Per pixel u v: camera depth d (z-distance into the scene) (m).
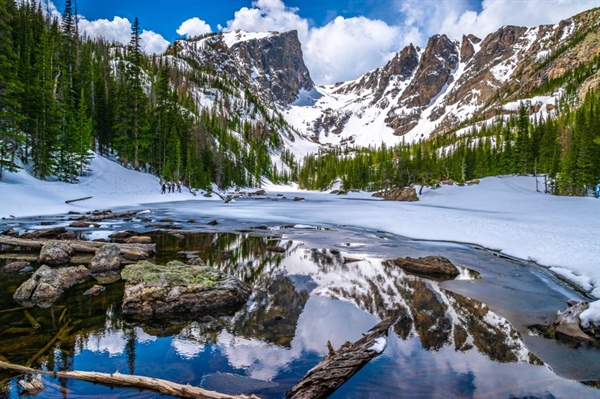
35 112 37.91
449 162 106.62
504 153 88.50
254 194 89.38
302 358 5.57
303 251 15.89
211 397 4.21
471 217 29.14
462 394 4.65
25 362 5.21
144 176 54.66
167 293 7.82
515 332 7.03
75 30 65.06
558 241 16.52
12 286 9.23
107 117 57.81
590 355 6.05
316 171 176.12
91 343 5.97
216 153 89.31
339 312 7.89
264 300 8.68
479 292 9.85
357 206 46.22
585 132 61.12
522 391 4.80
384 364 5.42
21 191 30.58
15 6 59.78
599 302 7.10
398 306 8.48
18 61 39.16
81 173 43.84
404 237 21.30
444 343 6.35
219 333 6.55
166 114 64.81
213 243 17.41
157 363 5.30
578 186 59.06
